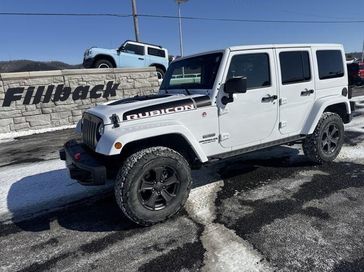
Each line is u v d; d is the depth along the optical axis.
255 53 4.01
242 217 3.43
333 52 4.97
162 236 3.14
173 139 3.64
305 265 2.56
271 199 3.84
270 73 4.15
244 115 3.97
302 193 3.95
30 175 5.39
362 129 7.48
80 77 11.25
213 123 3.74
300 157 5.40
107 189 4.50
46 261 2.85
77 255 2.91
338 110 5.31
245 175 4.70
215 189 4.23
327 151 4.93
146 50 17.08
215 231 3.17
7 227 3.54
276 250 2.78
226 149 3.95
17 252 3.02
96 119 3.41
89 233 3.31
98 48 15.53
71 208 3.94
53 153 7.05
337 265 2.54
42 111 10.70
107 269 2.68
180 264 2.67
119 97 12.21
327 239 2.90
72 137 8.95
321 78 4.77
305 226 3.16
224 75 3.74
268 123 4.23
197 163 3.78
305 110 4.62
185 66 4.24
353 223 3.16
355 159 5.16
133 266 2.69
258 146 4.25
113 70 11.92
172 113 3.46
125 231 3.30
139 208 3.22
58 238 3.24
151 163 3.21
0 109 10.02
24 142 8.67
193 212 3.61
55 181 4.98
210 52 3.96
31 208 4.00
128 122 3.26
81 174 3.36
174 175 3.41
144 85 12.78
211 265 2.63
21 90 10.24
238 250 2.81
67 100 11.11
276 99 4.23
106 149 3.07
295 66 4.44
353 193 3.87
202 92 3.81
